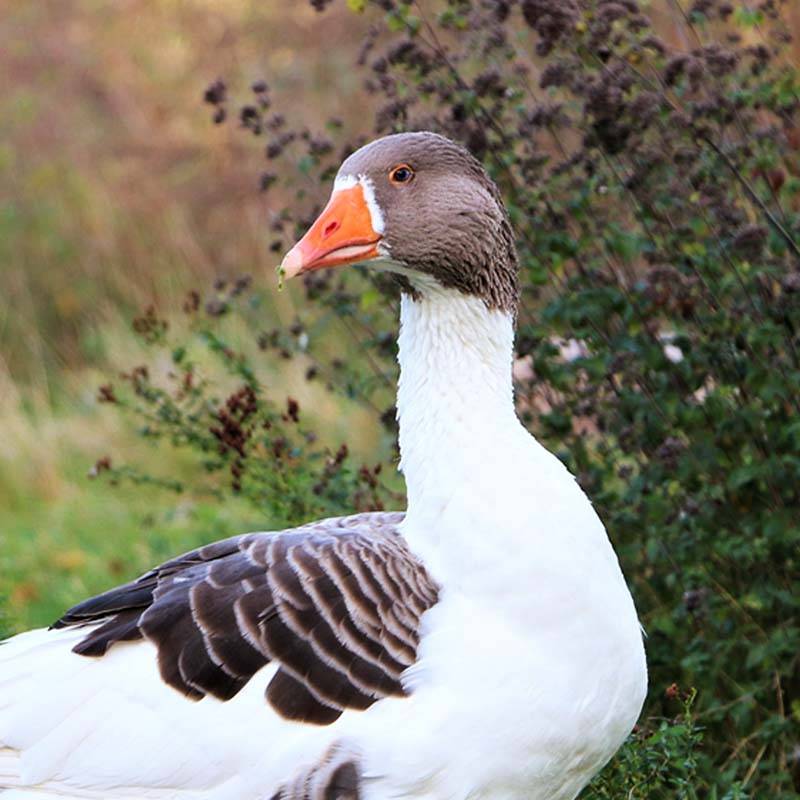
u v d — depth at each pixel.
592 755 7.98
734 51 10.73
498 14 10.63
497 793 7.74
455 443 8.14
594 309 10.45
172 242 21.75
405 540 8.09
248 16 25.45
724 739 10.80
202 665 7.78
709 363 10.55
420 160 8.32
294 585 7.80
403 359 8.52
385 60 10.95
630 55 10.40
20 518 17.11
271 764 7.62
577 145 13.30
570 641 7.70
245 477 15.10
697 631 10.95
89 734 7.79
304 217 11.77
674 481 10.62
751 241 9.86
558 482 8.02
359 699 7.63
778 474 10.48
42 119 23.97
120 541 15.99
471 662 7.58
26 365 20.45
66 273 21.48
